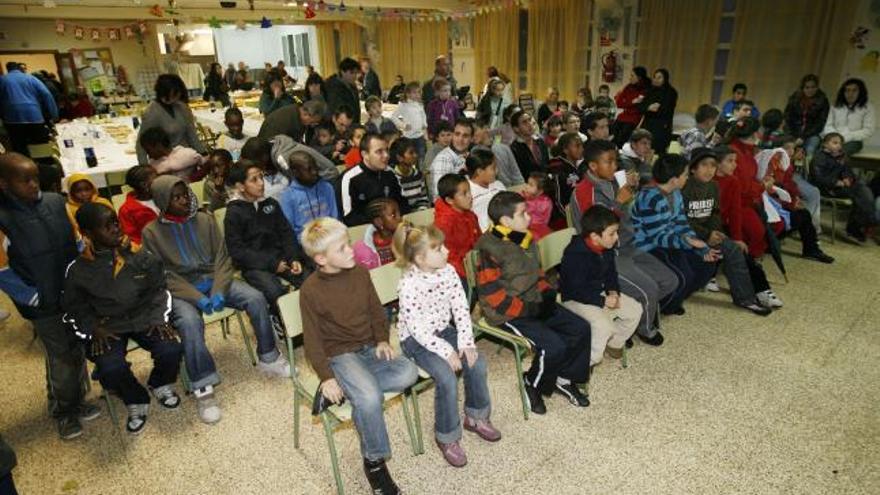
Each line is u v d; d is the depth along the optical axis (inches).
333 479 78.1
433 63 439.5
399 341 83.8
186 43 529.7
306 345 72.9
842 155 168.4
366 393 69.6
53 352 85.4
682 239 115.1
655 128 235.1
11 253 81.6
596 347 92.5
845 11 213.6
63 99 344.8
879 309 123.0
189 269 99.1
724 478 75.9
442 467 79.7
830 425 86.0
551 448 82.7
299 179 113.6
